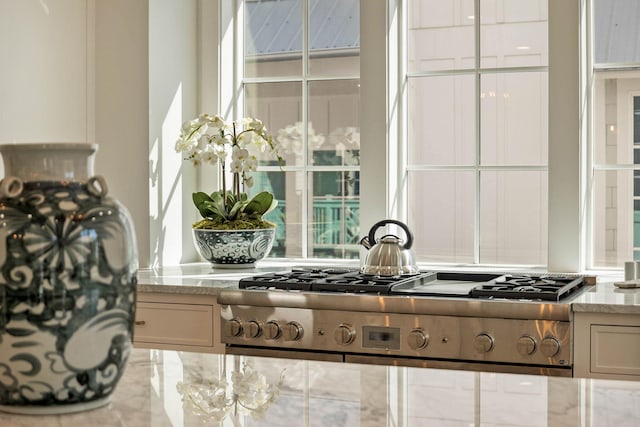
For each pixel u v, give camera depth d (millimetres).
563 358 2811
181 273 3797
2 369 1197
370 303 3010
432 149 4191
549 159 3742
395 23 4094
